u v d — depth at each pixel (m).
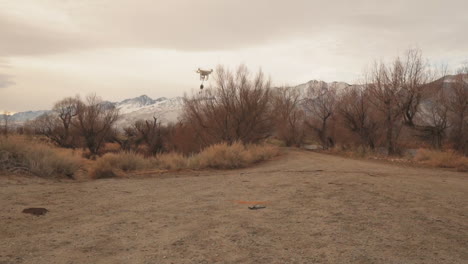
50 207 6.34
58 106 48.69
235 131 29.78
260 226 5.16
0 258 3.62
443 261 3.69
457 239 4.50
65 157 12.55
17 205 6.31
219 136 30.19
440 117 28.05
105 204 6.82
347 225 5.21
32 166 10.96
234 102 29.58
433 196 7.85
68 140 48.62
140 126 48.38
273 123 35.12
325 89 45.56
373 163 20.67
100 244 4.22
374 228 5.04
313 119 46.22
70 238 4.45
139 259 3.72
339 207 6.59
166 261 3.67
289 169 16.05
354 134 36.22
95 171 12.66
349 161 22.34
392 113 27.88
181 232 4.81
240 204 6.97
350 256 3.85
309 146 56.59
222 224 5.29
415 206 6.68
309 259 3.76
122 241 4.36
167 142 43.47
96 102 44.25
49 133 49.06
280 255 3.89
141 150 43.81
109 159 15.14
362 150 30.73
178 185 10.06
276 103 39.31
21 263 3.50
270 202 7.20
